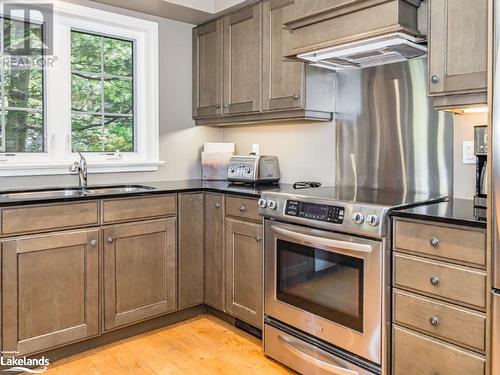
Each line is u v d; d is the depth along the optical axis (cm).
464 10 173
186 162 342
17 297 209
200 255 284
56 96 278
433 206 186
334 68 266
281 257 222
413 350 171
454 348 158
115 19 296
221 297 274
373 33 197
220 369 222
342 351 195
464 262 153
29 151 272
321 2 213
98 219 236
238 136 352
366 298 182
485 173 188
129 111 317
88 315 234
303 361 211
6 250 205
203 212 284
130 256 250
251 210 249
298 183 283
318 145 289
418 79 234
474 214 163
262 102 283
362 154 262
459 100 180
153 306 262
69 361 229
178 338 258
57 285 222
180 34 332
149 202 257
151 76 318
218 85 317
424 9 200
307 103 260
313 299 206
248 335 263
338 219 190
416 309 169
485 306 148
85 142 296
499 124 140
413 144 237
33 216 212
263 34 280
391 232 176
